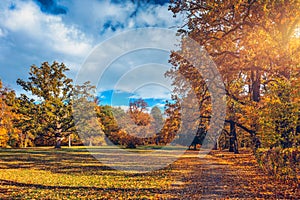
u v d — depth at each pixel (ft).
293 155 25.55
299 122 27.02
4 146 110.93
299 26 33.96
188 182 29.66
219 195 23.02
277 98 28.12
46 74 105.81
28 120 103.24
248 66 38.58
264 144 29.50
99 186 28.25
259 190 24.25
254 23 34.17
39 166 49.06
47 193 24.97
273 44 34.19
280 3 29.94
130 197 22.93
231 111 50.19
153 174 36.01
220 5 33.09
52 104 104.17
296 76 29.86
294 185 24.68
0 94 109.70
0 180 32.37
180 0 37.93
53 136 106.32
